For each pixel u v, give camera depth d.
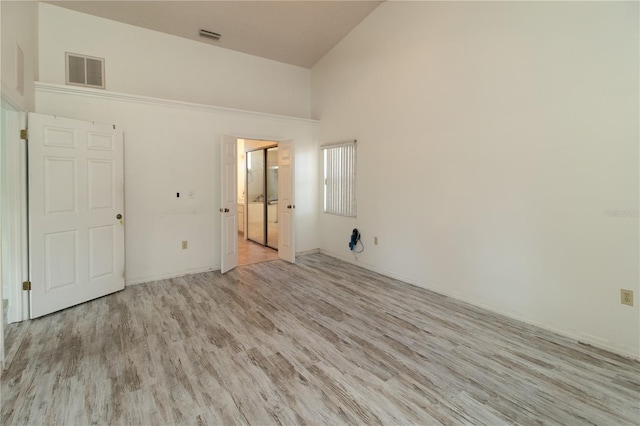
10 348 2.50
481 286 3.35
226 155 4.56
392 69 4.27
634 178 2.35
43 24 3.70
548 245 2.82
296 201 5.61
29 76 3.23
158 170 4.20
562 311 2.76
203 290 3.88
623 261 2.42
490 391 2.03
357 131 4.92
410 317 3.13
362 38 4.71
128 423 1.75
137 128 4.02
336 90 5.32
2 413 1.81
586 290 2.61
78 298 3.37
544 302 2.87
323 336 2.74
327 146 5.53
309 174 5.74
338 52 5.22
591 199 2.56
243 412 1.84
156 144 4.16
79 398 1.94
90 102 3.70
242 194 7.62
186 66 4.70
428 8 3.74
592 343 2.58
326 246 5.73
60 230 3.20
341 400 1.94
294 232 5.29
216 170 4.69
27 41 3.19
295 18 4.49
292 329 2.87
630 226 2.38
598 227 2.53
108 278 3.67
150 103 4.09
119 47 4.19
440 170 3.70
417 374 2.21
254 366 2.29
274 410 1.85
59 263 3.20
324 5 4.27
